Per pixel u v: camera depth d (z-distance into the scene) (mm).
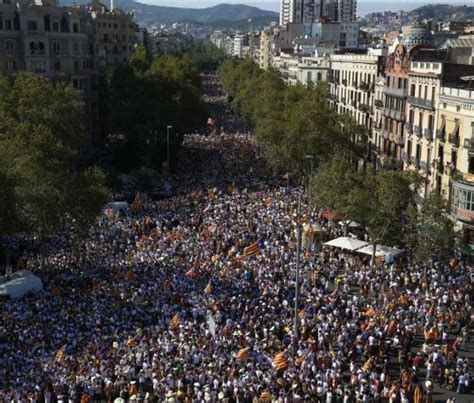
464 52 93250
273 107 122312
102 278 57500
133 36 196625
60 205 61500
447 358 45562
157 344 44344
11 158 63688
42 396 38312
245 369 41281
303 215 78438
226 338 45625
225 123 179000
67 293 53188
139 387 40375
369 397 40312
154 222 76875
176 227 74812
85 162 117625
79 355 43156
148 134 113688
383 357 45750
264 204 84562
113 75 124312
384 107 99812
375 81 106375
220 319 49281
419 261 61125
